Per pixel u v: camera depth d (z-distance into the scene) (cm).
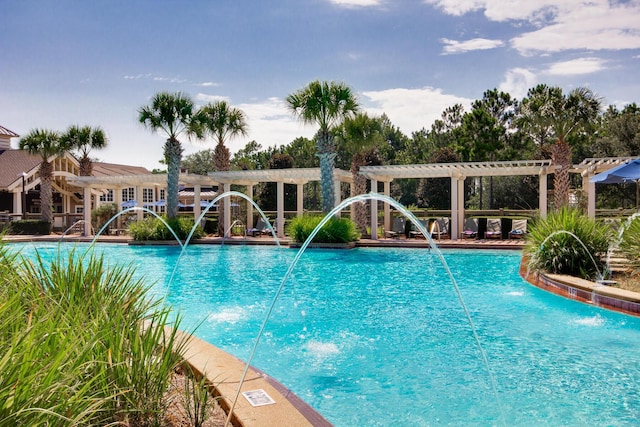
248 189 2581
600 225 1125
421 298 973
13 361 247
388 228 2405
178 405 370
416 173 2183
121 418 313
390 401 481
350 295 1012
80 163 2978
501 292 1028
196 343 514
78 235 2677
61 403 242
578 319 793
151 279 1252
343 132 2267
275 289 1098
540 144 3725
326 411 461
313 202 4541
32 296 420
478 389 508
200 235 2338
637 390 498
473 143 3616
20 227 2705
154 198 3519
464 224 2292
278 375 554
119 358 329
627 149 3641
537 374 547
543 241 1084
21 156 3531
